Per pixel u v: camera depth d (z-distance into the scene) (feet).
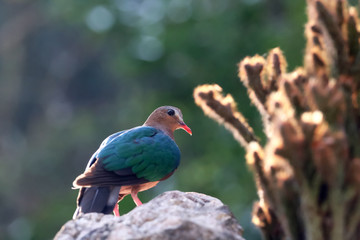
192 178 66.85
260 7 68.13
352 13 11.43
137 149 20.84
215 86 13.17
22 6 122.21
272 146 10.28
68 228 13.43
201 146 67.46
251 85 12.78
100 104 123.34
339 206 10.03
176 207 13.84
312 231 10.20
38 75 125.29
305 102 10.98
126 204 53.88
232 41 65.77
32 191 106.83
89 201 18.99
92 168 19.93
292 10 63.57
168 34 68.28
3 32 122.42
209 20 68.39
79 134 111.34
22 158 109.60
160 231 12.55
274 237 11.55
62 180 108.47
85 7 77.36
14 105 121.60
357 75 11.18
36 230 82.94
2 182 105.40
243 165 61.52
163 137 22.11
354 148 10.75
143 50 70.49
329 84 10.67
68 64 124.67
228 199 61.11
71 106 124.06
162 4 72.79
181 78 69.51
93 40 109.09
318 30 11.91
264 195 11.15
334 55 11.28
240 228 13.70
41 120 123.03
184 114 68.59
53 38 124.98
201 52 66.18
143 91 75.82
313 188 10.13
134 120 82.38
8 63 122.83
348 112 10.90
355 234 10.53
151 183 21.50
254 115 60.80
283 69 12.89
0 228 101.76
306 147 10.03
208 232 12.58
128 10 75.77
